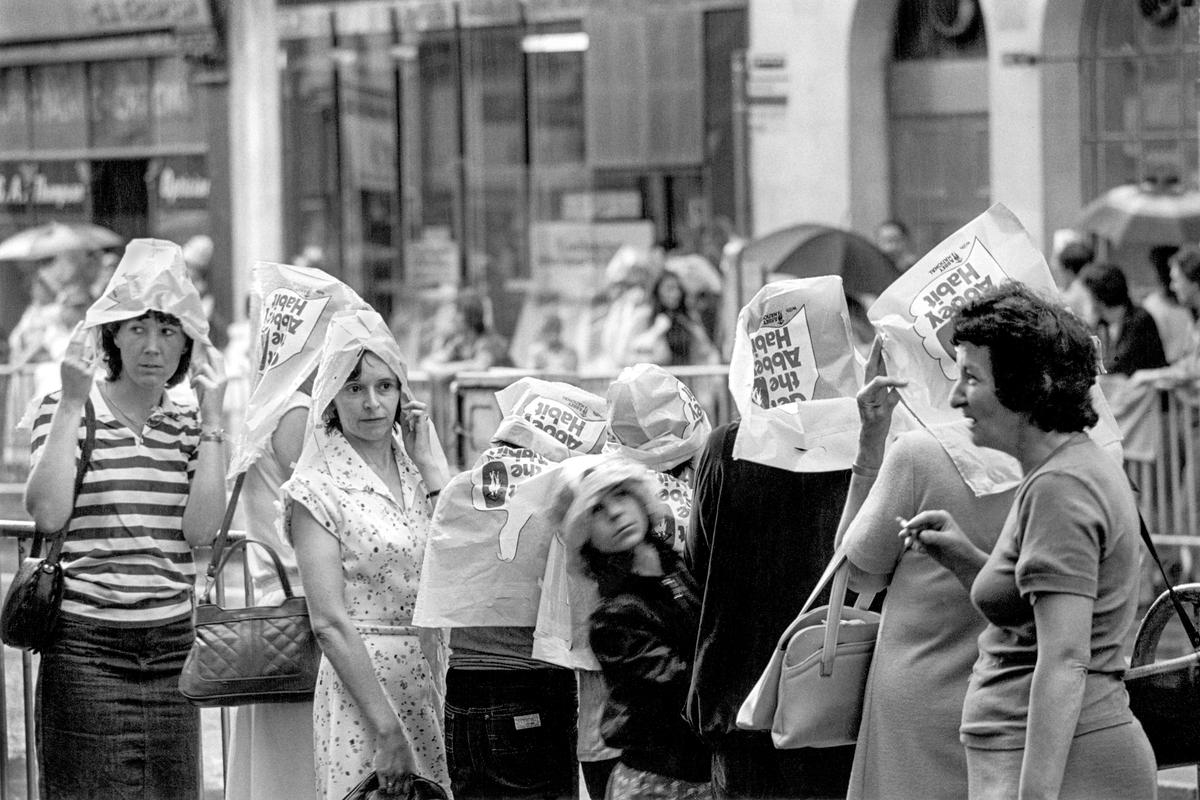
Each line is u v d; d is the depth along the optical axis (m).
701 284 19.47
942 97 19.70
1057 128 18.53
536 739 5.91
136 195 25.78
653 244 22.44
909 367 5.22
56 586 6.25
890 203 20.02
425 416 6.35
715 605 5.47
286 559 6.66
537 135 23.47
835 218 20.12
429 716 6.05
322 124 24.78
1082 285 12.58
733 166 21.78
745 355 5.69
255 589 6.83
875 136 19.98
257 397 6.55
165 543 6.46
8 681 9.34
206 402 6.50
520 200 23.66
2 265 25.72
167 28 24.94
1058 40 18.45
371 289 24.62
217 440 6.50
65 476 6.25
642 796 5.58
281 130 24.80
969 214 19.59
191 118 25.33
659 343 17.31
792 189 20.39
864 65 19.94
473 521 5.88
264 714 6.39
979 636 4.72
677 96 22.12
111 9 25.16
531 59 23.42
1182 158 17.89
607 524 5.52
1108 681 4.38
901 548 4.91
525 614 5.86
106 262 21.70
